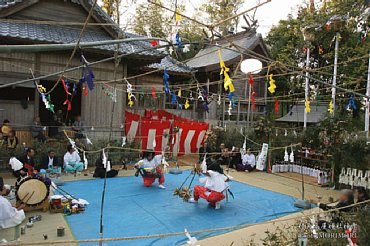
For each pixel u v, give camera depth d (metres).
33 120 12.02
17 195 6.95
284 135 13.80
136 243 5.64
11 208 5.58
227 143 14.59
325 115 11.98
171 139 12.99
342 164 10.09
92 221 6.63
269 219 7.22
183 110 16.84
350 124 11.64
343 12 9.47
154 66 15.15
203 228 6.51
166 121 12.88
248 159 13.09
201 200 8.53
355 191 6.30
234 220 7.06
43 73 11.70
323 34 13.42
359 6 8.73
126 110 14.59
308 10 12.93
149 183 9.66
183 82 18.12
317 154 11.74
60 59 12.02
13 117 11.69
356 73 15.29
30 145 11.27
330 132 10.96
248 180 11.41
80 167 11.03
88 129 12.77
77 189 9.13
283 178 11.83
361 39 9.66
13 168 8.94
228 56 17.23
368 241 4.35
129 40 2.97
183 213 7.38
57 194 8.48
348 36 14.46
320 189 10.20
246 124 18.41
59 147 11.50
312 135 12.25
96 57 12.46
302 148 12.57
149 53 12.23
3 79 11.05
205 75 17.42
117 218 6.86
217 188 7.78
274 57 21.06
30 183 7.03
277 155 13.12
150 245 5.58
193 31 14.64
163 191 9.27
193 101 17.23
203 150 12.56
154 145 10.40
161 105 16.12
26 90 14.77
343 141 10.26
